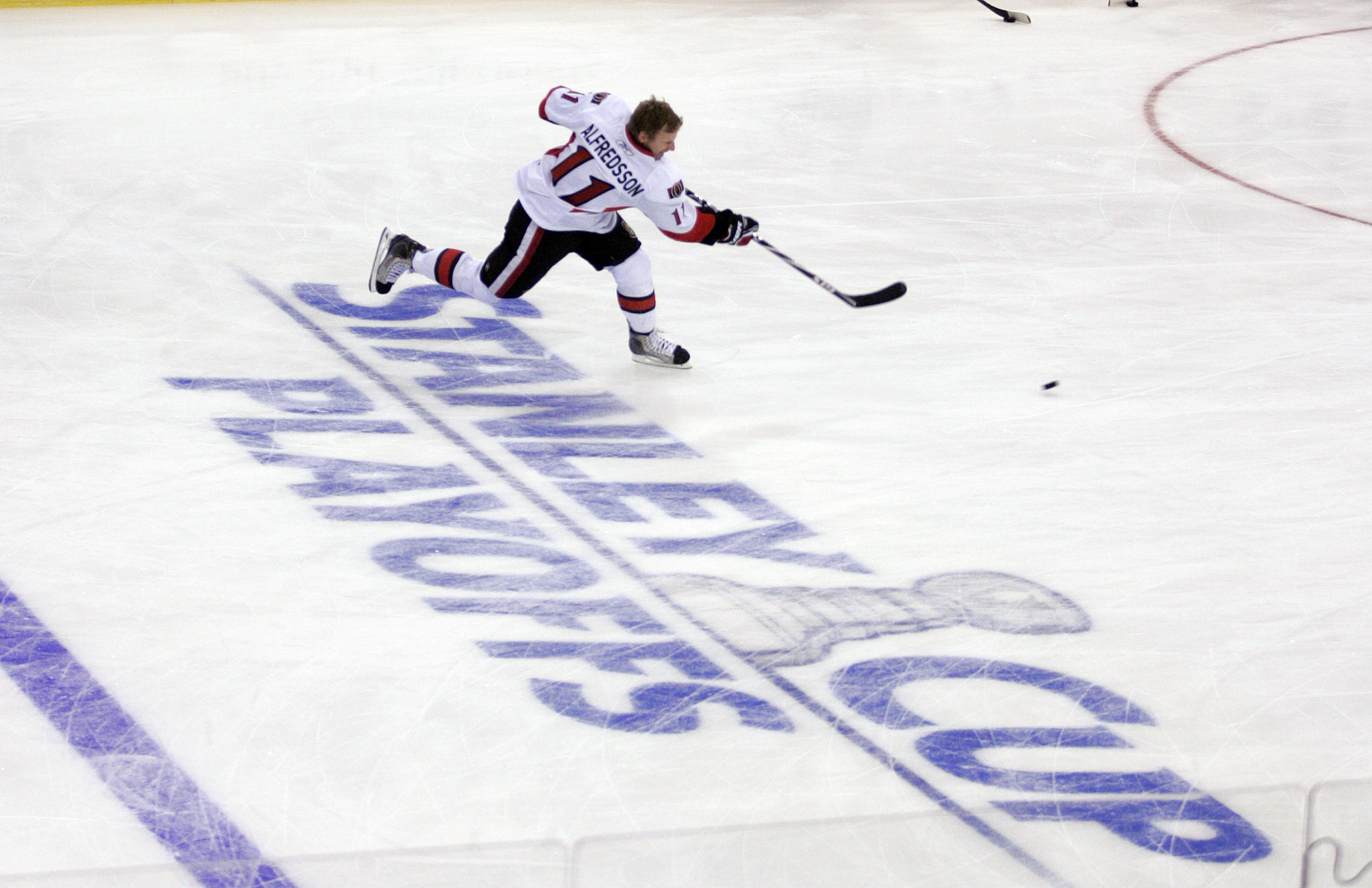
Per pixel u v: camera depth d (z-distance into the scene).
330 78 28.75
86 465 13.43
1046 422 15.16
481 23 34.22
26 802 9.07
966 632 11.34
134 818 8.96
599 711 10.17
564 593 11.70
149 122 25.36
